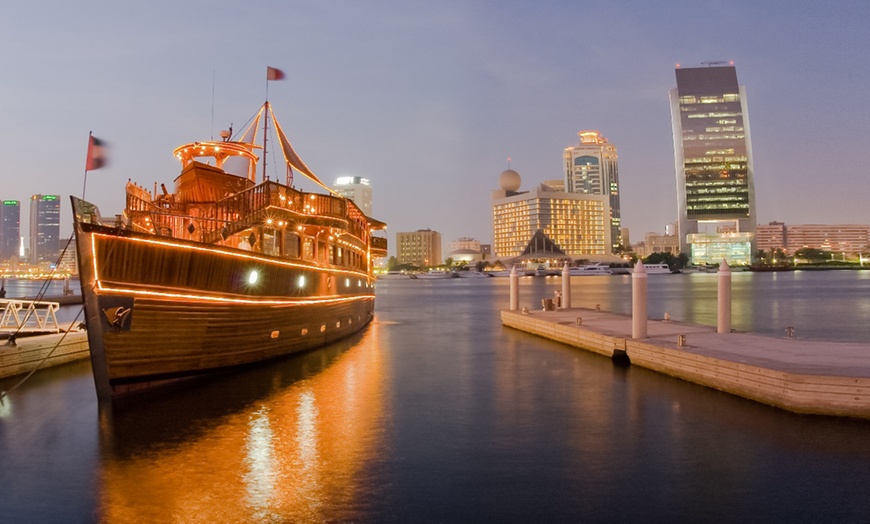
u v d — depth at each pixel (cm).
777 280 19025
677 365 2459
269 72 3619
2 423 1838
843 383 1764
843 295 10044
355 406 2072
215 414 1942
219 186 3016
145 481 1350
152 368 2147
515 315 4891
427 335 4447
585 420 1862
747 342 2642
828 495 1255
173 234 2903
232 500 1241
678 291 12362
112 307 1941
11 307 3002
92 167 2184
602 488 1303
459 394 2269
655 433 1703
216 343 2405
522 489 1300
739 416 1828
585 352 3347
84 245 1873
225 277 2373
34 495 1277
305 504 1222
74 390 2323
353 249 4462
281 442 1638
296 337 3117
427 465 1451
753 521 1146
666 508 1202
